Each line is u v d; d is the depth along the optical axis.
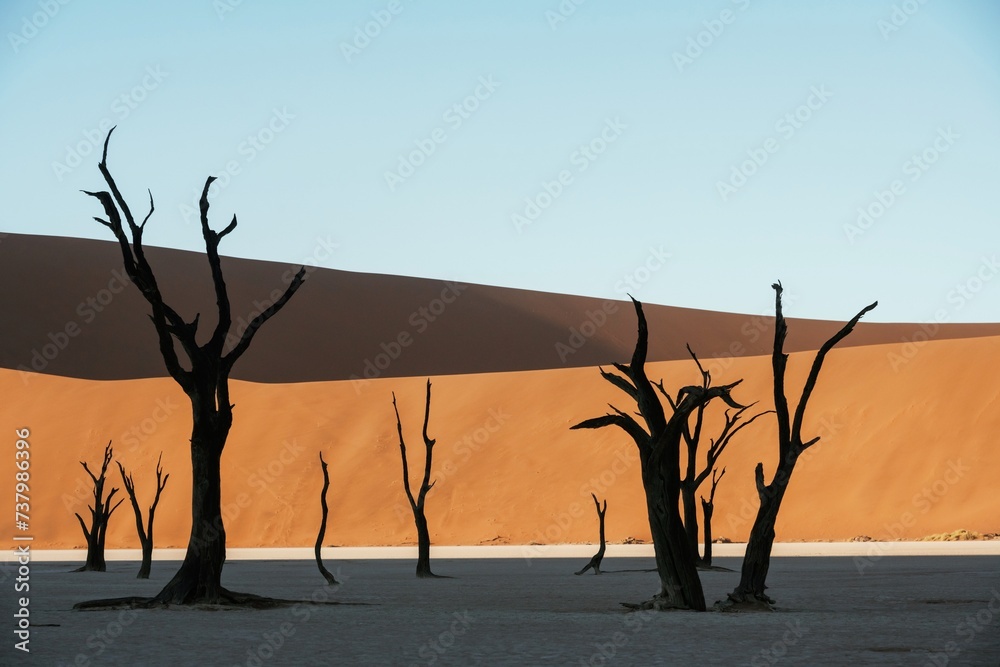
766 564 23.39
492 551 62.25
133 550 72.88
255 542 76.50
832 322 162.75
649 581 34.69
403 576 38.56
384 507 78.00
